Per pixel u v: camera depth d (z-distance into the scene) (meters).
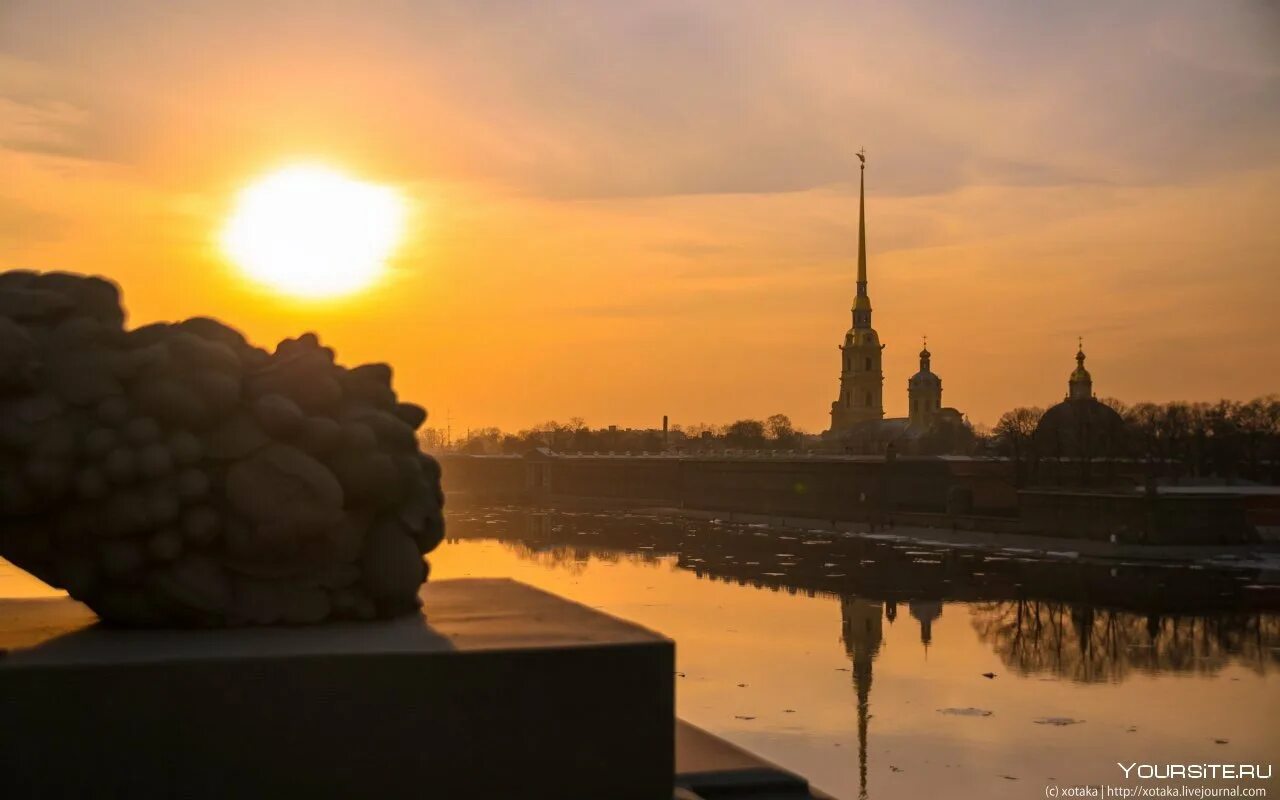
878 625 59.84
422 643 13.70
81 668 12.30
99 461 14.25
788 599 69.06
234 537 14.62
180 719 12.51
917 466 138.88
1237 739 37.34
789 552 100.06
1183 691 44.47
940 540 110.56
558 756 13.50
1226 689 44.94
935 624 60.25
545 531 125.69
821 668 48.31
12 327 14.50
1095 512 106.12
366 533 15.51
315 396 15.48
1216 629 59.62
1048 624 60.75
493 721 13.30
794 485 156.00
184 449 14.47
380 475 15.22
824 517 147.12
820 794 16.45
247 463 14.70
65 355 14.88
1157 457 150.12
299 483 14.73
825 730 38.16
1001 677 46.91
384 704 13.01
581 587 74.12
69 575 14.52
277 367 15.57
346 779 12.88
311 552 15.07
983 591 73.56
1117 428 158.25
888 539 112.38
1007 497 137.12
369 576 15.34
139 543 14.36
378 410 16.14
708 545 107.38
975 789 31.70
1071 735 37.69
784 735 37.44
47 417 14.37
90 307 15.51
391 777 12.99
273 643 13.59
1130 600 69.88
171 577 14.36
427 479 16.72
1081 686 45.22
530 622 15.28
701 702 41.88
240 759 12.64
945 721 39.25
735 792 16.22
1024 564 89.88
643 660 13.79
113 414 14.47
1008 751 35.69
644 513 163.25
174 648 13.25
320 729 12.84
